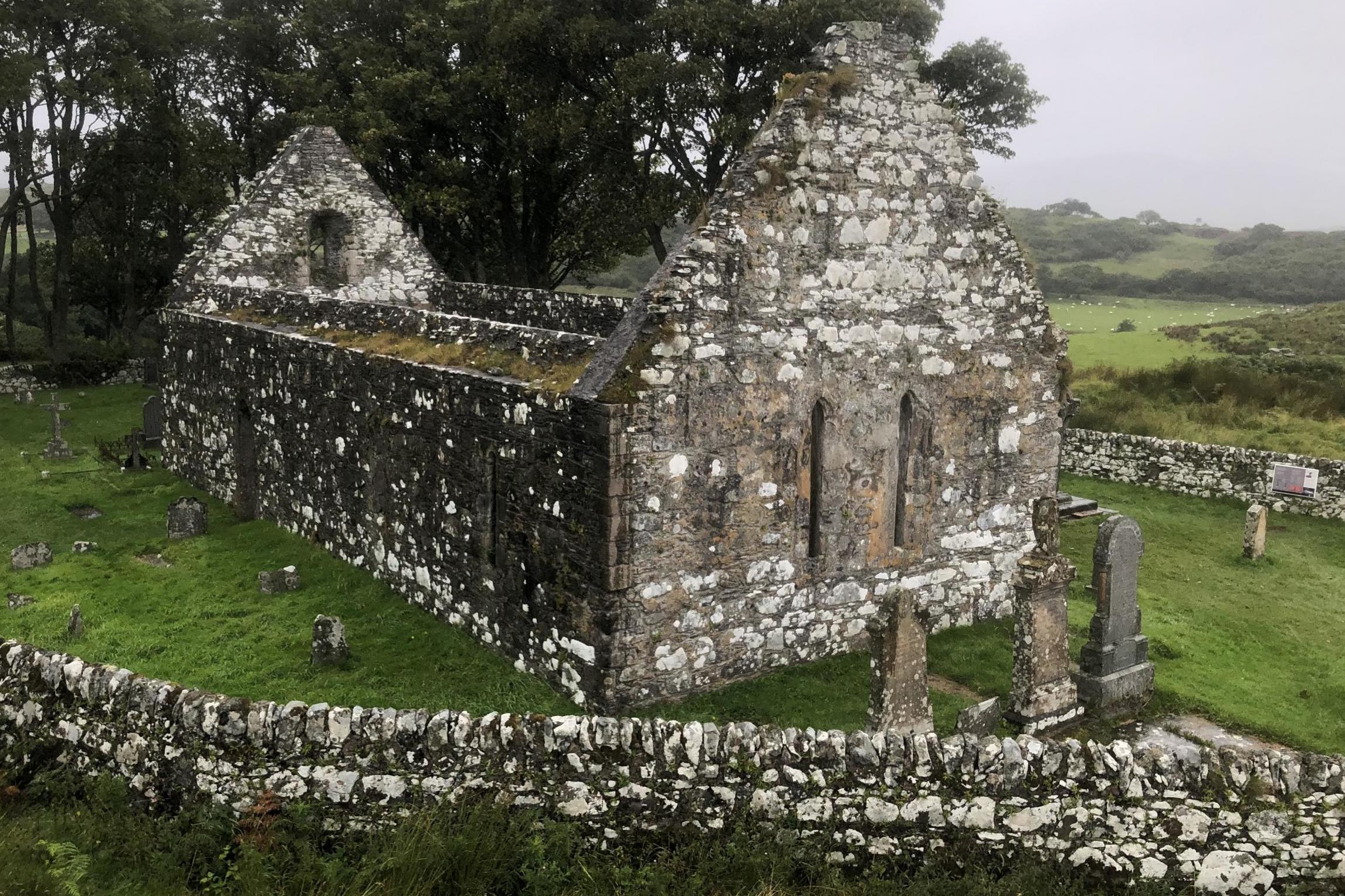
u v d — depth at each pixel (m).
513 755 7.17
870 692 10.72
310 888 6.39
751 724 7.44
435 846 6.57
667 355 10.59
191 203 38.56
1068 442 26.72
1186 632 14.48
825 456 12.34
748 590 11.79
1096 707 11.34
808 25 26.47
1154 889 6.77
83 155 37.84
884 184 12.35
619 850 7.06
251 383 18.64
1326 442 26.31
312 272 24.61
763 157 11.29
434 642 12.79
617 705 10.74
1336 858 6.70
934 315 13.20
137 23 34.91
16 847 6.46
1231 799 6.87
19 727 8.05
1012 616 14.85
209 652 12.27
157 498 20.66
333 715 7.25
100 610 13.75
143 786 7.45
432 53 34.59
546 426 11.06
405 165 37.09
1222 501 23.56
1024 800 7.02
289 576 14.85
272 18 39.16
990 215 13.65
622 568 10.52
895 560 13.34
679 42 28.42
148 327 52.59
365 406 14.95
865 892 6.74
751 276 11.23
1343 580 17.55
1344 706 12.09
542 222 38.41
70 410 31.56
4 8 32.31
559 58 30.83
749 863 6.78
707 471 11.14
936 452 13.59
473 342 13.31
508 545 11.97
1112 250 97.81
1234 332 44.38
